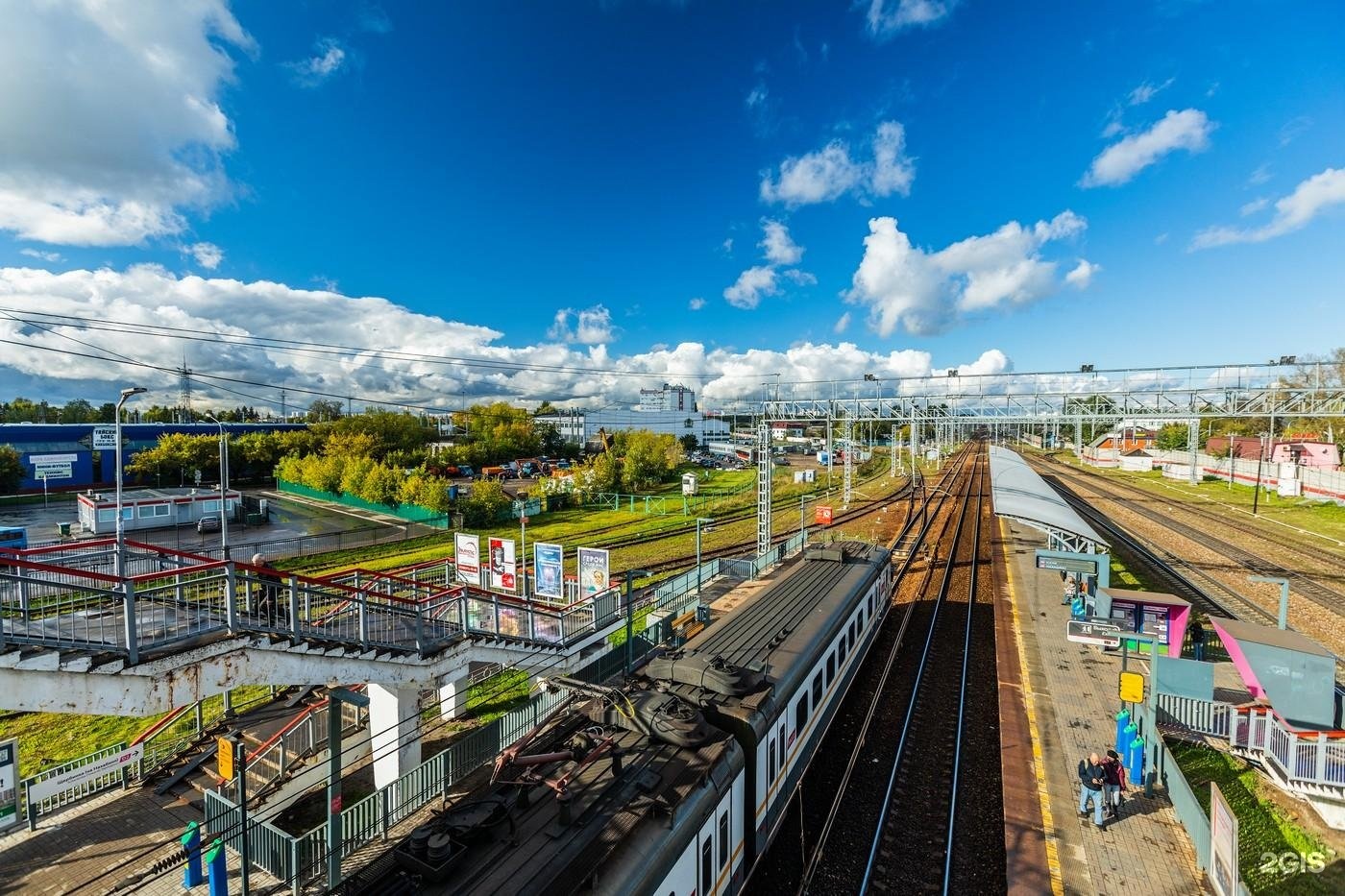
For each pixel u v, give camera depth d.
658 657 12.81
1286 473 57.88
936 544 39.47
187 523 50.34
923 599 27.55
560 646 19.31
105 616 12.30
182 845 12.06
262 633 12.17
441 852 7.02
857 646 18.17
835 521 49.41
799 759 12.94
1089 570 23.17
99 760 14.12
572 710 11.02
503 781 8.65
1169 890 10.62
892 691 18.66
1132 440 107.94
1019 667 19.91
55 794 13.34
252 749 14.92
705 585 30.98
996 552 36.72
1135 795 13.34
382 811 12.76
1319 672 13.64
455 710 18.16
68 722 18.27
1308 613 25.77
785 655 13.22
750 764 10.52
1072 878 10.91
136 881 11.51
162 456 70.31
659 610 25.06
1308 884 10.92
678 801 8.46
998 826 12.73
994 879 11.33
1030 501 28.44
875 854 11.88
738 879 10.13
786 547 36.91
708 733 10.01
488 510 50.94
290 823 13.82
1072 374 36.22
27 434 74.62
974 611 25.97
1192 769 14.38
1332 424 69.88
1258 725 14.01
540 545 26.27
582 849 7.36
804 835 12.47
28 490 68.94
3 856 12.12
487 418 113.00
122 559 13.50
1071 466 102.56
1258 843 11.97
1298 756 12.94
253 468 79.94
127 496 49.47
